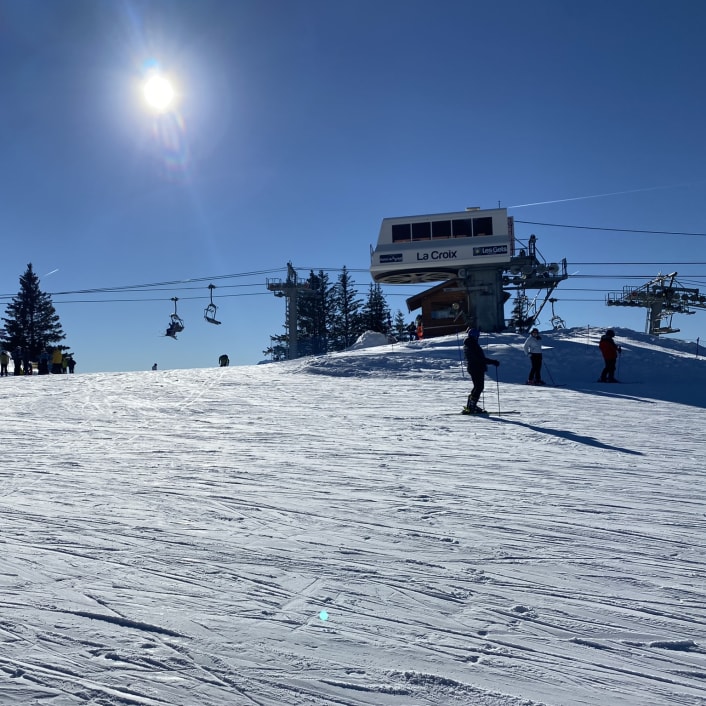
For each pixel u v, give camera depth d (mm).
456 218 29250
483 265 29203
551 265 30266
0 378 22938
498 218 28891
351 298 80000
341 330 79250
